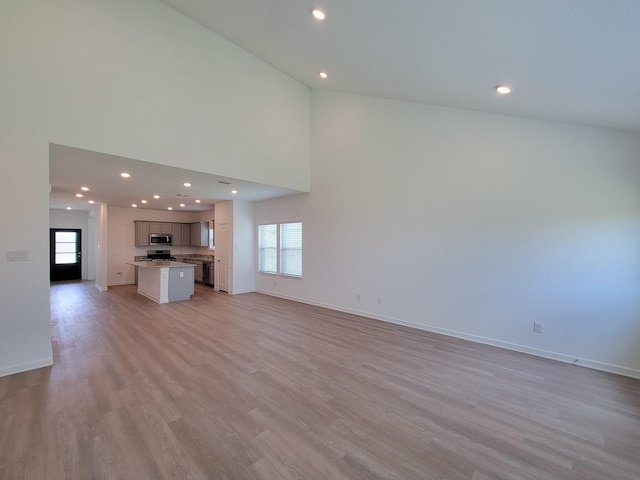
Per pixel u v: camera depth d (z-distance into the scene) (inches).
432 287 173.9
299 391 105.3
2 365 114.4
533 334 141.0
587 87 94.8
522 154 142.9
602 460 73.3
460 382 113.0
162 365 125.3
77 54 129.7
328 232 229.9
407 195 183.9
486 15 77.0
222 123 183.2
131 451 74.4
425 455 74.5
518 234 144.6
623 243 120.9
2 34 112.9
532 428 85.7
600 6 61.1
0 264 113.7
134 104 146.5
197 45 171.6
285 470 69.1
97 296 274.4
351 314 212.5
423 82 139.6
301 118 236.2
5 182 114.0
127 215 354.0
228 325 184.2
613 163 122.6
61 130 125.3
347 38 122.2
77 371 118.9
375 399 100.5
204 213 377.7
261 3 124.8
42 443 76.9
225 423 86.4
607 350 123.7
